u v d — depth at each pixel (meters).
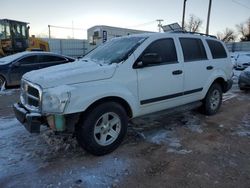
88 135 3.44
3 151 3.75
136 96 3.91
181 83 4.60
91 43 27.23
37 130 3.28
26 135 4.36
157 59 3.85
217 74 5.43
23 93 3.83
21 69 9.27
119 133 3.76
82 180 3.02
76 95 3.23
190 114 5.68
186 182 2.98
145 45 4.07
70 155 3.64
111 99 3.69
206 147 3.94
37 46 18.20
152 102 4.17
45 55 9.89
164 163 3.43
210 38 5.48
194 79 4.87
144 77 3.96
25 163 3.41
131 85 3.81
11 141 4.11
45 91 3.20
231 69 5.98
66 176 3.11
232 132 4.61
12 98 7.54
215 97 5.67
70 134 3.71
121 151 3.79
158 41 4.28
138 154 3.70
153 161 3.49
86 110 3.44
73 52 33.47
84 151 3.75
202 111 5.59
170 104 4.53
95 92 3.39
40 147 3.89
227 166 3.34
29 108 3.48
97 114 3.47
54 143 3.99
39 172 3.20
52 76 3.38
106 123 3.62
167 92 4.37
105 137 3.64
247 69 9.30
